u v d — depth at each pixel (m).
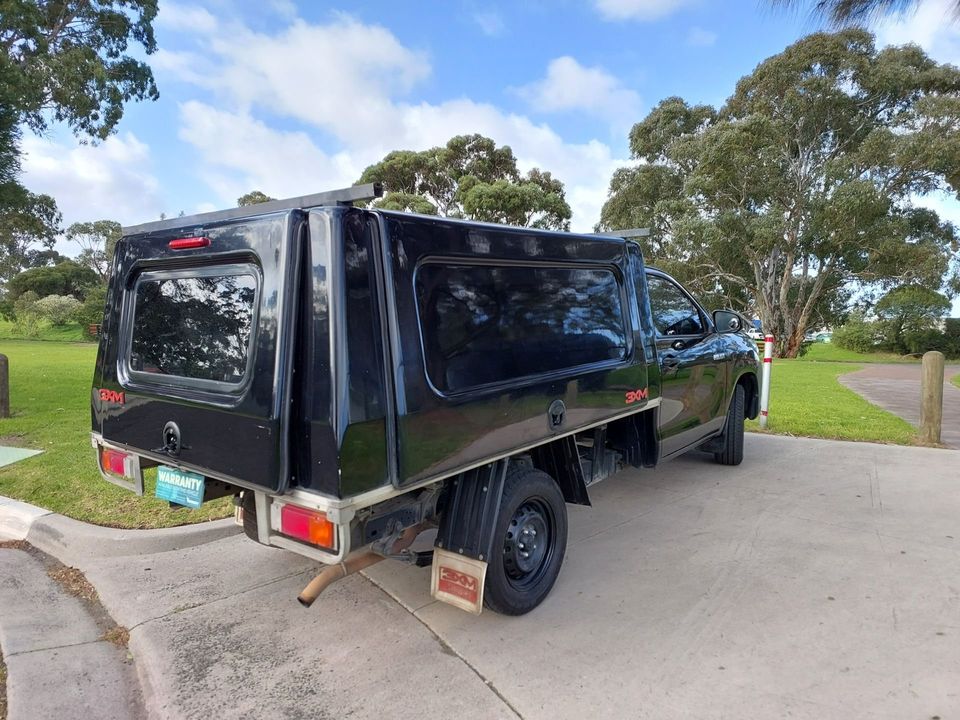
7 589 3.66
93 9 14.09
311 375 2.24
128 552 4.06
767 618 3.20
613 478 5.77
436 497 3.04
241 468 2.46
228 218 2.76
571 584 3.62
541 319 3.16
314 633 3.10
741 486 5.51
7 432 7.43
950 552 4.02
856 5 5.88
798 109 28.31
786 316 31.88
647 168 33.91
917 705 2.48
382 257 2.33
